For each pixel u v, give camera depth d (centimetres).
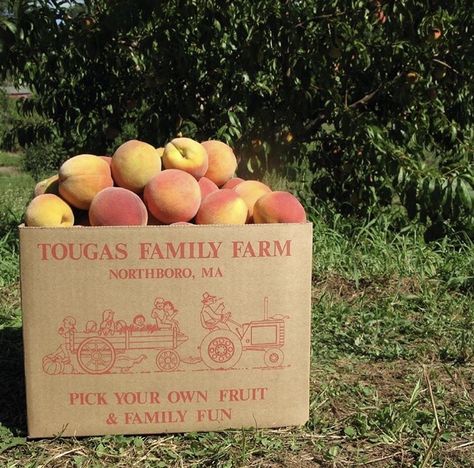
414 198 482
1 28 463
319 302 404
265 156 548
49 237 236
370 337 358
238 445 247
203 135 562
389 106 589
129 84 584
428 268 465
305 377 257
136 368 246
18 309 402
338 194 602
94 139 594
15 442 249
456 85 576
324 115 557
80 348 243
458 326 374
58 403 245
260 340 251
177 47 523
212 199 258
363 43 552
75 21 514
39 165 1126
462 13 545
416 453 247
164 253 241
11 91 1683
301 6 522
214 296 246
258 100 525
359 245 513
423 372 316
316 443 252
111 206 246
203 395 251
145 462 240
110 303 241
